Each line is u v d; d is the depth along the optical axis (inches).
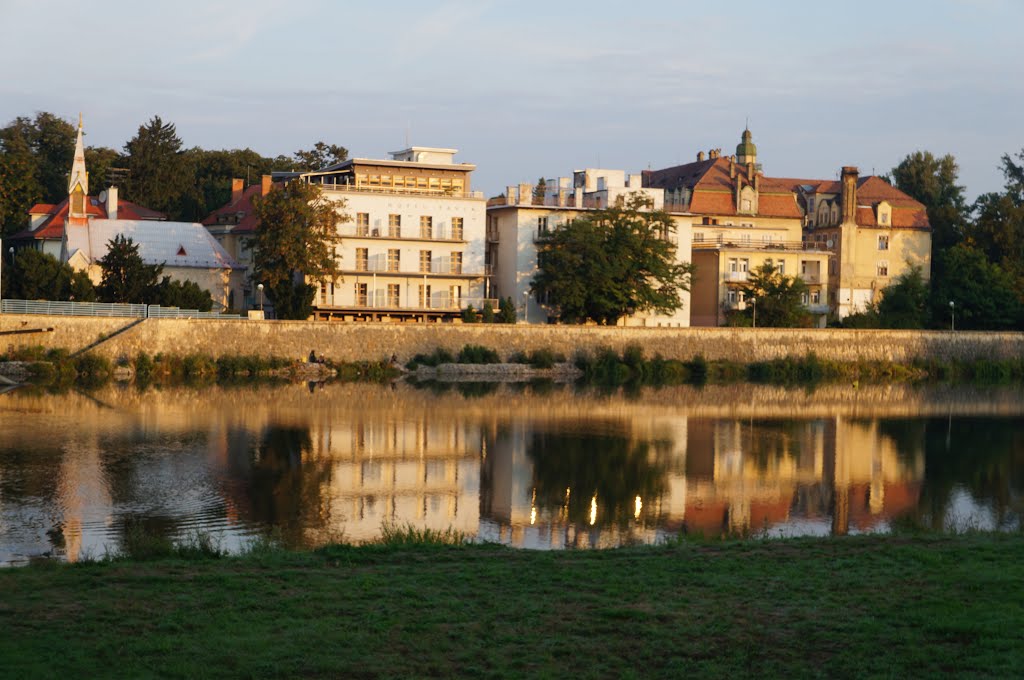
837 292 6195.9
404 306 4980.3
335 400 3457.2
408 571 1085.1
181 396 3385.8
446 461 2429.9
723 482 2292.1
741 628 888.9
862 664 802.2
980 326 5733.3
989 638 841.5
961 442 2960.1
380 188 5034.5
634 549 1226.0
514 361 4650.6
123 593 979.3
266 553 1218.6
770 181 6663.4
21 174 5792.3
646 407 3577.8
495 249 5349.4
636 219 5039.4
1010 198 6560.0
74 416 2842.0
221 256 4982.8
